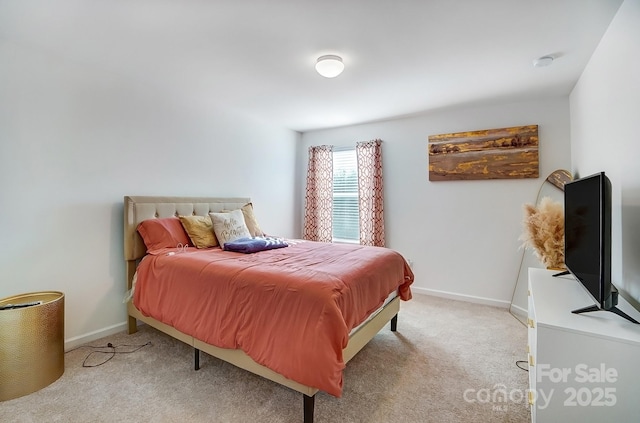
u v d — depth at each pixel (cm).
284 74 264
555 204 248
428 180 383
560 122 312
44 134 223
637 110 152
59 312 199
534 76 263
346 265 207
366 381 196
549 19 180
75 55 229
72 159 238
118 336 257
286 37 202
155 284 227
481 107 350
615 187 181
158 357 224
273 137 438
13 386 176
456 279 368
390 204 410
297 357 148
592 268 145
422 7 169
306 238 475
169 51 223
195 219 288
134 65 247
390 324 277
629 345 115
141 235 261
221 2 166
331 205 461
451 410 169
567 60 233
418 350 238
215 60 237
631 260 157
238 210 329
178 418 162
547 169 319
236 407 170
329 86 290
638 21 150
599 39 202
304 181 495
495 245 346
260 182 417
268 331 161
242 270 189
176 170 313
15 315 177
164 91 301
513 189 337
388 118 400
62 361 201
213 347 188
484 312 323
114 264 264
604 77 200
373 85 286
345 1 165
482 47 214
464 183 362
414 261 394
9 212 208
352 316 171
